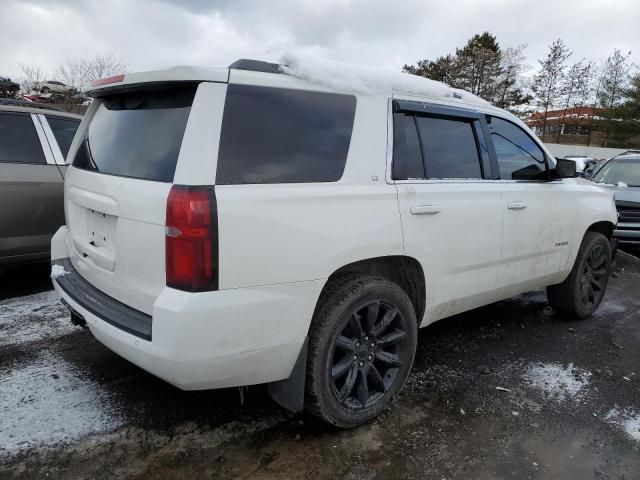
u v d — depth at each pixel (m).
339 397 2.62
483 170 3.47
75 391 2.98
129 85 2.44
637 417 3.05
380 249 2.66
